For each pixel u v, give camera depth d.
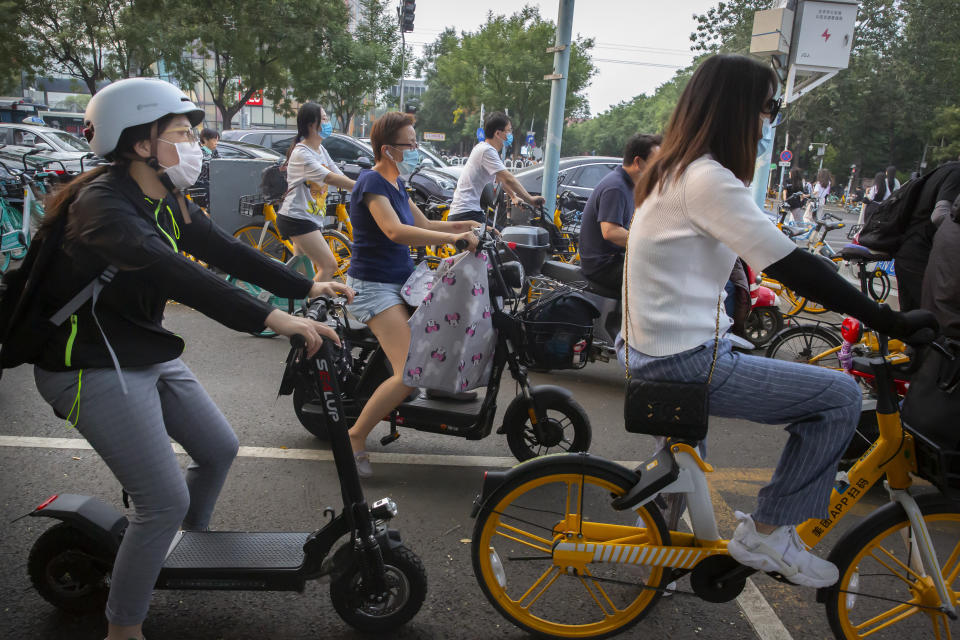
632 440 4.51
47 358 2.02
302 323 2.07
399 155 3.59
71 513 2.34
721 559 2.30
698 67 2.00
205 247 2.35
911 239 4.39
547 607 2.68
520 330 3.64
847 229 21.64
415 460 4.04
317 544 2.36
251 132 16.11
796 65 9.82
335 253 7.82
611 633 2.48
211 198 7.90
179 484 2.16
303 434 4.27
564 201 10.20
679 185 1.97
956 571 2.30
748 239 1.85
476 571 2.44
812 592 2.90
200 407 2.46
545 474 2.36
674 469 2.24
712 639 2.57
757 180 10.02
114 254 1.87
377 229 3.60
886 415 2.21
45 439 4.00
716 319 2.06
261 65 27.22
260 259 2.40
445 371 3.52
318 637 2.47
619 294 5.17
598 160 11.92
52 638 2.39
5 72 26.77
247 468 3.79
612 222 4.92
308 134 5.91
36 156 14.16
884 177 15.80
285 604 2.65
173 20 24.52
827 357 5.66
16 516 3.17
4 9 23.67
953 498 2.15
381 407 3.63
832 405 2.10
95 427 2.04
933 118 52.78
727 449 4.47
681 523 2.88
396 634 2.50
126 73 25.92
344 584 2.37
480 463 4.03
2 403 4.50
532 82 47.38
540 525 2.46
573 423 3.80
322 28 27.67
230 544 2.50
